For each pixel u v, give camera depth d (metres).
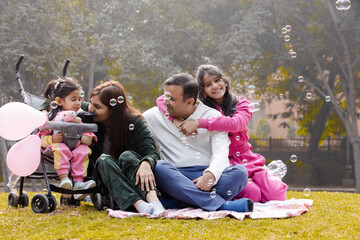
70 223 2.03
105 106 2.42
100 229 1.89
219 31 14.17
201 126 2.36
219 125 2.38
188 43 13.29
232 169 2.31
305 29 12.97
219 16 14.07
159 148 2.54
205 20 14.06
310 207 2.68
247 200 2.20
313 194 3.72
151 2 12.61
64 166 2.30
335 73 13.99
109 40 12.01
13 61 11.02
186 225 1.94
